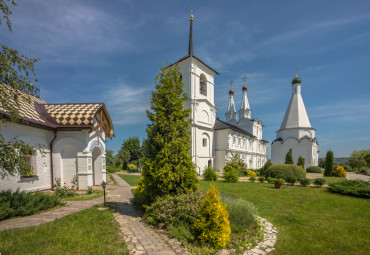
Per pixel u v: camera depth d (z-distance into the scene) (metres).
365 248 5.12
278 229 6.53
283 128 48.44
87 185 12.86
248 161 42.53
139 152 43.16
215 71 33.03
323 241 5.53
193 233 5.41
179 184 7.55
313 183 16.06
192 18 30.17
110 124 16.66
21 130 10.49
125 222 6.63
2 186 9.39
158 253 4.45
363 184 12.56
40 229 5.63
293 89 48.97
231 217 6.18
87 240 5.01
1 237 5.04
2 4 4.88
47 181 12.20
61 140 12.84
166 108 8.10
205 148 31.67
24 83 5.50
